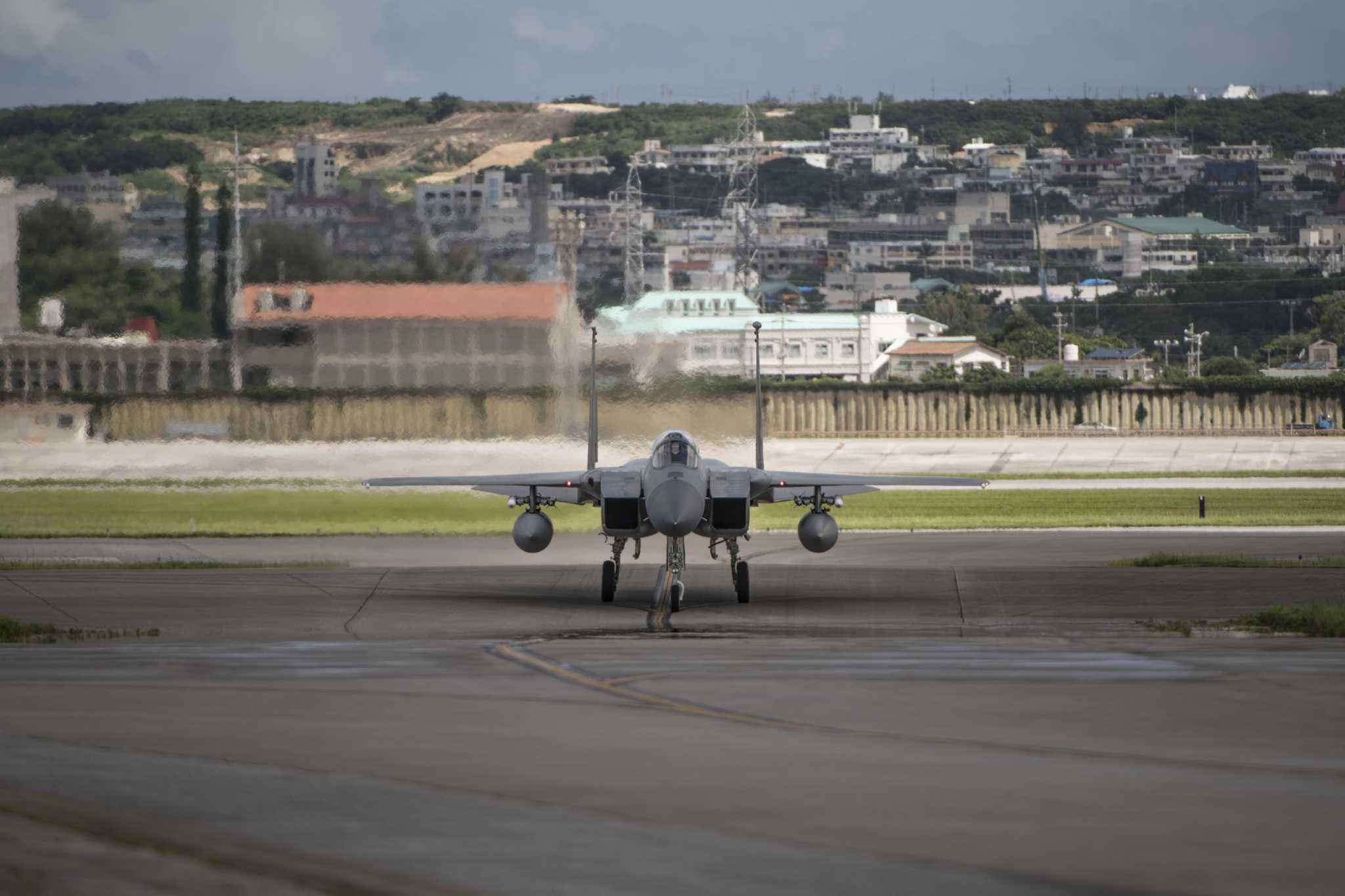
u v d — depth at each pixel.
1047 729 58.75
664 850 39.41
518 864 37.97
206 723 59.41
